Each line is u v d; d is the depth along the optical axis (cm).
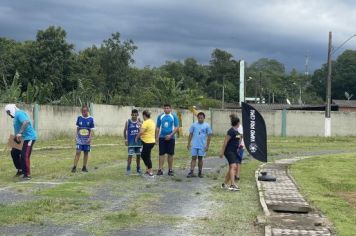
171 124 1462
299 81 12550
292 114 4225
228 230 817
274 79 12688
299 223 864
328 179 1494
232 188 1214
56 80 4784
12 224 817
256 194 1177
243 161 1967
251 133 1466
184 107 4856
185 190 1208
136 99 4791
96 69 5672
